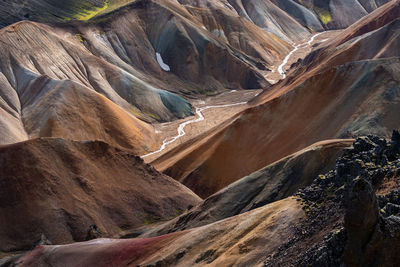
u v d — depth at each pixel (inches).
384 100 2965.1
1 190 2618.1
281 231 1246.9
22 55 5767.7
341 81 3353.8
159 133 5575.8
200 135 4160.9
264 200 2082.9
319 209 1201.4
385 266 709.9
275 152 3326.8
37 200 2620.6
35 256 2084.2
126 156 3221.0
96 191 2839.6
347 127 2957.7
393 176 1045.8
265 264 1130.0
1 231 2458.2
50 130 4685.0
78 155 2979.8
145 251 1782.7
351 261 738.8
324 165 2080.5
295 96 3538.4
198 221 2138.3
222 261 1274.6
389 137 2731.3
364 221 717.9
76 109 4980.3
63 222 2561.5
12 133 4446.4
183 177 3518.7
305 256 964.6
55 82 5265.8
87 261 1918.1
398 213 828.0
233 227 1470.2
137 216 2807.6
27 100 5221.5
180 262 1460.4
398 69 3139.8
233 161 3469.5
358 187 718.5
